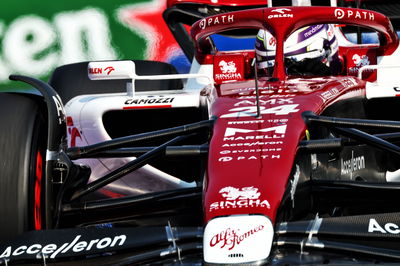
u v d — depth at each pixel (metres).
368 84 19.14
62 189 16.17
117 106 19.03
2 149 15.61
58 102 16.31
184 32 29.61
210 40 22.23
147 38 41.66
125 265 13.82
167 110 20.00
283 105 16.03
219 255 12.88
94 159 19.70
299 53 19.06
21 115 16.05
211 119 15.92
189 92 20.30
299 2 19.77
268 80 18.11
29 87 41.38
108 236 14.45
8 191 15.38
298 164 14.90
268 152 14.50
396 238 13.45
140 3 41.56
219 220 13.30
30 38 41.53
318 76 18.67
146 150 17.80
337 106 17.05
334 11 18.34
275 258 13.20
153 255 13.80
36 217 15.84
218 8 29.45
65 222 16.81
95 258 14.09
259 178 13.95
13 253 14.38
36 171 15.89
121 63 19.05
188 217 18.41
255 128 15.21
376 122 15.47
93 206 16.30
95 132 19.42
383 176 19.00
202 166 16.72
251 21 18.59
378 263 13.22
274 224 13.41
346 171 17.75
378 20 19.08
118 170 16.88
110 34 41.66
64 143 16.44
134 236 14.32
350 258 13.34
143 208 16.88
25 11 41.66
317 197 16.31
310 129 15.93
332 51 20.00
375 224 13.80
